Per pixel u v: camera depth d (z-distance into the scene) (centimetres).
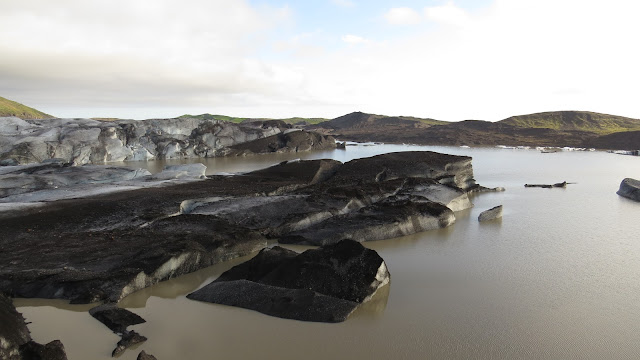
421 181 4250
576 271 2411
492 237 3097
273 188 4094
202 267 2434
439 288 2161
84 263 2239
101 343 1619
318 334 1697
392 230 3080
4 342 1427
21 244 2503
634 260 2594
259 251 2548
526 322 1812
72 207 3177
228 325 1764
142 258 2267
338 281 2059
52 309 1892
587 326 1783
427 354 1559
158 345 1611
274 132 11781
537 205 4266
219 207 3331
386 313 1875
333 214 3347
